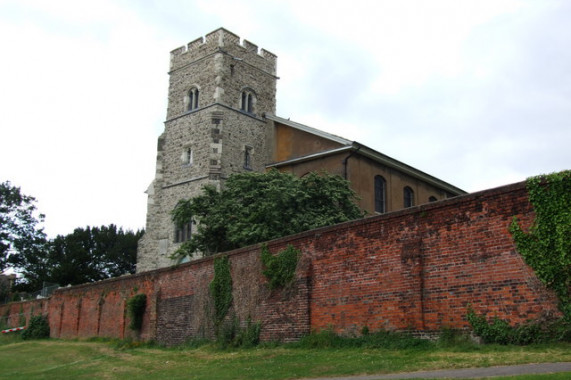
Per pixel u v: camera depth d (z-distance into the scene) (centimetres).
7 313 4884
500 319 1251
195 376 1458
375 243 1581
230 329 2116
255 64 4500
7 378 1752
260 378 1309
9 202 6606
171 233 4128
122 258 6731
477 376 959
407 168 4069
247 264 2109
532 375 880
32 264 6612
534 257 1206
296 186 3128
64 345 3097
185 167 4194
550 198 1198
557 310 1158
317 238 1795
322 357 1479
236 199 3216
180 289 2559
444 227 1405
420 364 1176
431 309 1398
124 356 2259
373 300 1555
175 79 4497
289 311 1847
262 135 4381
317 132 3962
